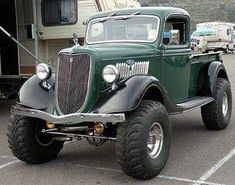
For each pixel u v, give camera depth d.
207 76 7.13
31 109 5.23
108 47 5.53
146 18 6.16
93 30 6.58
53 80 5.62
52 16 9.73
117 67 5.24
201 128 7.70
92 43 6.46
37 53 9.75
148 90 5.20
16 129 5.45
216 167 5.44
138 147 4.71
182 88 6.57
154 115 4.90
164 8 6.31
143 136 4.74
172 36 6.20
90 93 5.02
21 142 5.45
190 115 8.95
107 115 4.69
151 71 5.77
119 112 4.73
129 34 6.22
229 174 5.16
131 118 4.79
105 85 5.12
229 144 6.56
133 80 4.95
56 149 5.84
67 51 5.22
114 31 6.36
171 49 6.17
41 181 5.03
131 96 4.78
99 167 5.51
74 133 5.29
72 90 5.12
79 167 5.52
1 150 6.47
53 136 5.59
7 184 4.95
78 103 5.07
